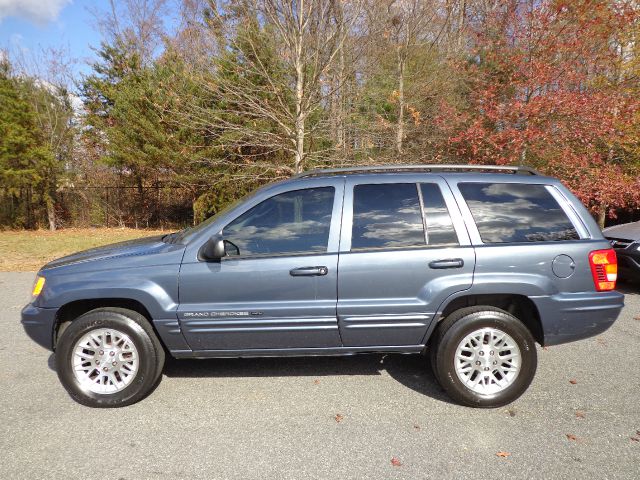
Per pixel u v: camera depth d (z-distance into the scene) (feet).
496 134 31.24
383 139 37.42
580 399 11.82
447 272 11.27
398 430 10.37
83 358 11.59
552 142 30.81
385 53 38.55
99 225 61.21
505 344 11.32
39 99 57.00
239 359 14.79
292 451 9.55
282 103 32.86
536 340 11.98
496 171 13.00
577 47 30.27
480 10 37.42
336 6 30.48
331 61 31.42
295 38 30.94
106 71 57.98
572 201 11.96
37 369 14.03
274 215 11.86
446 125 35.29
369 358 14.78
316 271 11.29
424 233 11.52
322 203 11.87
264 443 9.86
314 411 11.29
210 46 35.32
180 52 42.57
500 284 11.18
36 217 59.21
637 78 32.48
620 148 33.50
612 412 11.14
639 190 30.40
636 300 21.80
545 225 11.71
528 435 10.12
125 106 45.85
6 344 16.31
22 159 49.96
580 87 32.01
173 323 11.46
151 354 11.54
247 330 11.49
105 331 11.46
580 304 11.30
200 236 11.80
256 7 31.17
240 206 11.98
